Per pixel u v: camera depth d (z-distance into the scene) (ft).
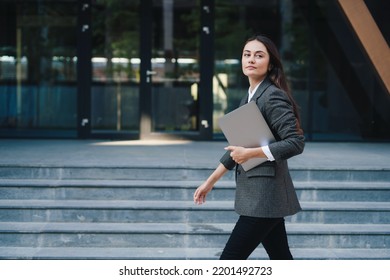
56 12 37.63
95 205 21.50
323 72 37.11
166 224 21.17
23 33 37.83
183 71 36.91
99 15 36.88
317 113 37.22
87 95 36.78
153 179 23.75
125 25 36.91
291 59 37.09
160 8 36.68
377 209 21.57
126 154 28.27
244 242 12.54
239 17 36.70
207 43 36.35
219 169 13.44
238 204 12.73
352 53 37.09
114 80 37.11
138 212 21.35
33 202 21.98
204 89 36.50
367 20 28.71
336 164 24.99
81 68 36.76
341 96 37.24
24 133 37.83
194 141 36.40
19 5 37.68
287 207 12.54
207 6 36.22
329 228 20.94
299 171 23.91
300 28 37.04
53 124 38.04
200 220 21.38
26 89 38.06
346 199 22.72
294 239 20.42
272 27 36.88
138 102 37.24
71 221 21.35
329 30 37.04
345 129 37.29
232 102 36.88
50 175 23.66
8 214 21.29
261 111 12.32
